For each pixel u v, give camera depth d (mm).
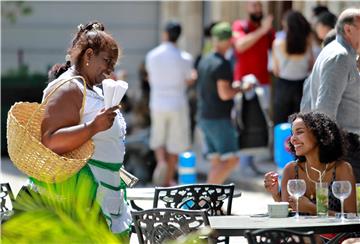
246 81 27203
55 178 12148
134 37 48594
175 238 12797
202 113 27141
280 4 31438
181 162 23516
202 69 26938
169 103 31000
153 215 12914
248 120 27766
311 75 17406
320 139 14758
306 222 13430
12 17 43281
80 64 12633
